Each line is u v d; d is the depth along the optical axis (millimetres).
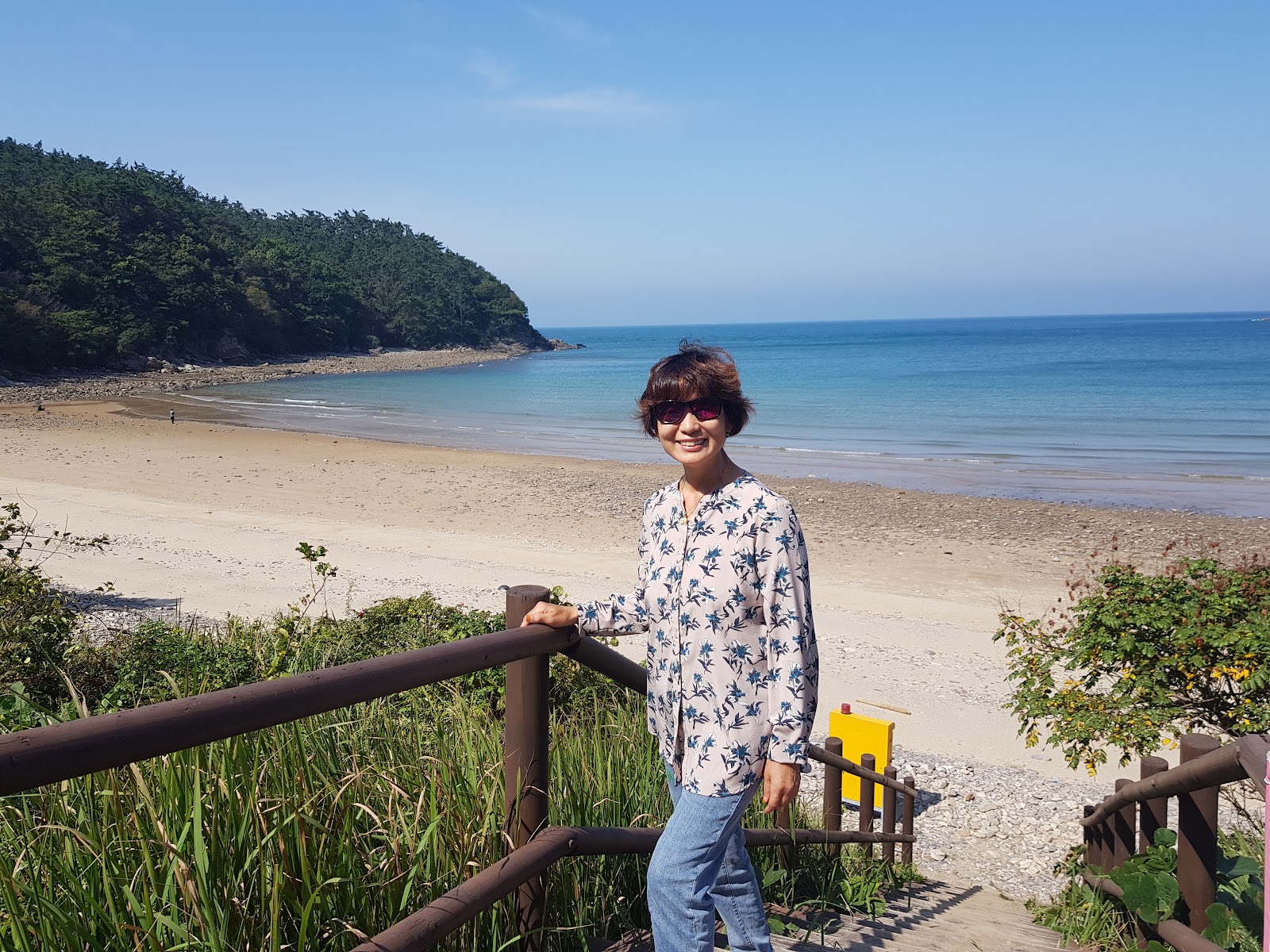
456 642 1984
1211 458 30844
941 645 12289
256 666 5402
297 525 19953
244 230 156000
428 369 106625
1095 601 5648
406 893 2055
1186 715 5328
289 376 93375
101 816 2010
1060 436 36812
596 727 3568
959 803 7438
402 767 2498
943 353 112375
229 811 1976
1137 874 2902
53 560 15094
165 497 23250
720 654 2098
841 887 3959
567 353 156375
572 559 17172
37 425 41438
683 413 2107
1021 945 3570
